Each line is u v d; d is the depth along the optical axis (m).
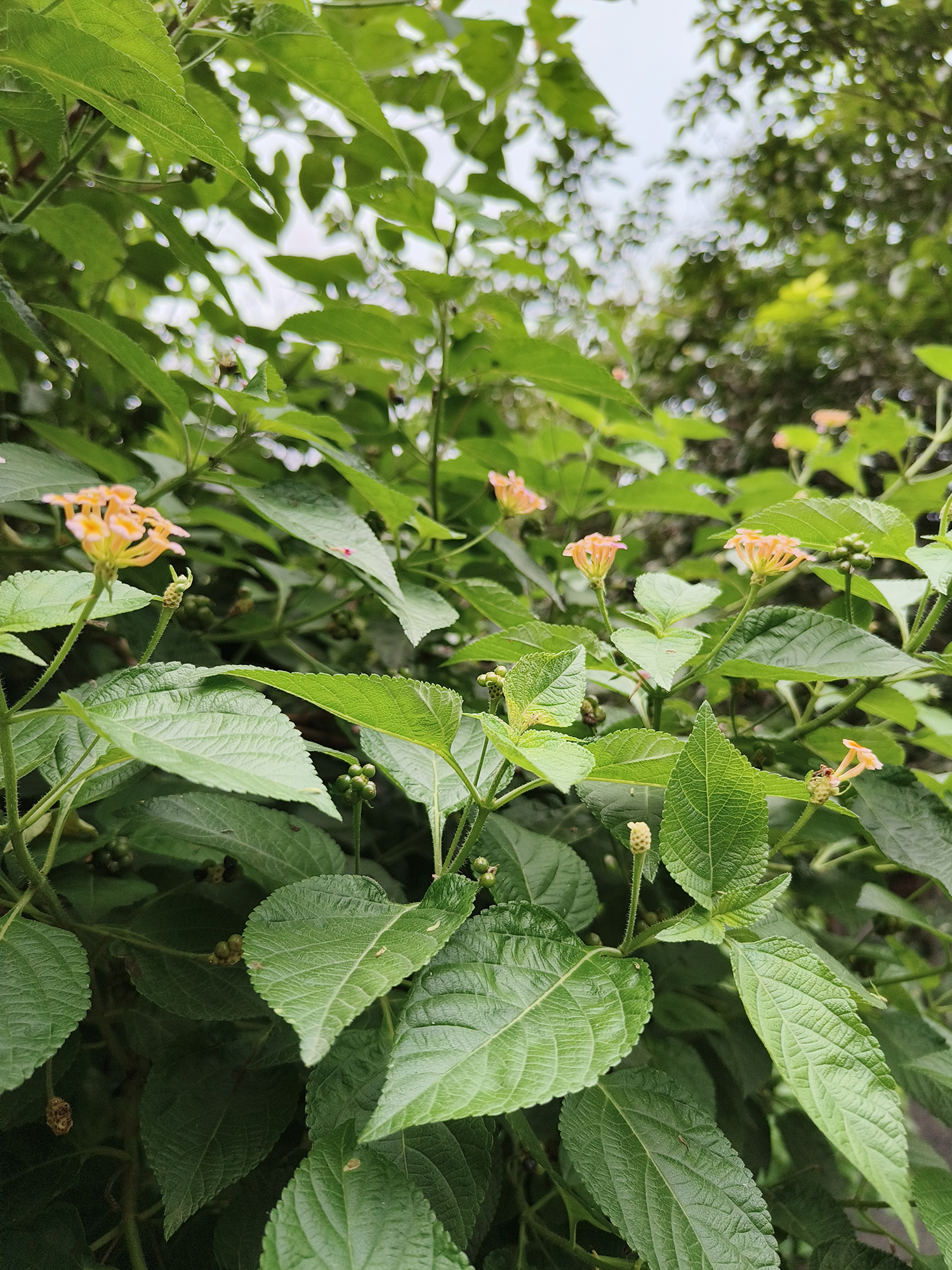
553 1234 0.32
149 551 0.22
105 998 0.36
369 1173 0.22
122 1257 0.31
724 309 1.19
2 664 0.43
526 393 0.86
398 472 0.57
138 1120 0.33
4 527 0.42
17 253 0.47
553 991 0.23
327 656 0.53
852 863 0.44
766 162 0.95
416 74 0.55
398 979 0.21
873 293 0.99
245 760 0.22
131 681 0.23
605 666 0.34
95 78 0.30
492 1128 0.29
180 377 0.47
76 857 0.33
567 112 0.59
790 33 0.72
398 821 0.46
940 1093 0.37
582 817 0.42
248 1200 0.30
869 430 0.55
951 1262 0.25
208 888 0.38
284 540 0.53
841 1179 0.46
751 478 0.62
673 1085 0.27
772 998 0.23
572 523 0.58
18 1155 0.29
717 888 0.25
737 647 0.33
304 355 0.55
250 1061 0.30
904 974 0.50
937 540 0.34
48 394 0.50
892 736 0.37
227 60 0.48
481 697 0.48
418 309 0.56
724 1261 0.23
